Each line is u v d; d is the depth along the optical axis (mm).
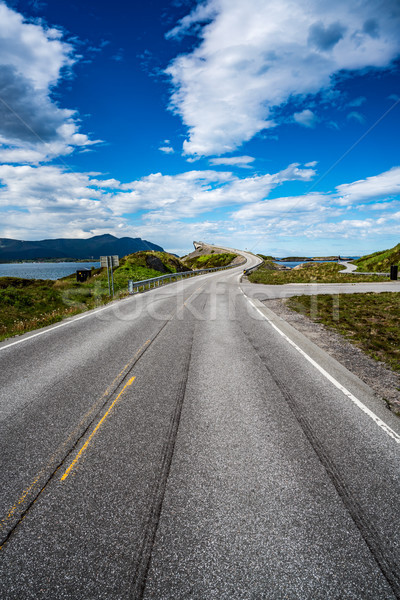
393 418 4395
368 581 2166
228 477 3182
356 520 2668
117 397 5047
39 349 7891
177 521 2648
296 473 3246
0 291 17438
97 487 3045
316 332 9539
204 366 6496
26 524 2633
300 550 2387
